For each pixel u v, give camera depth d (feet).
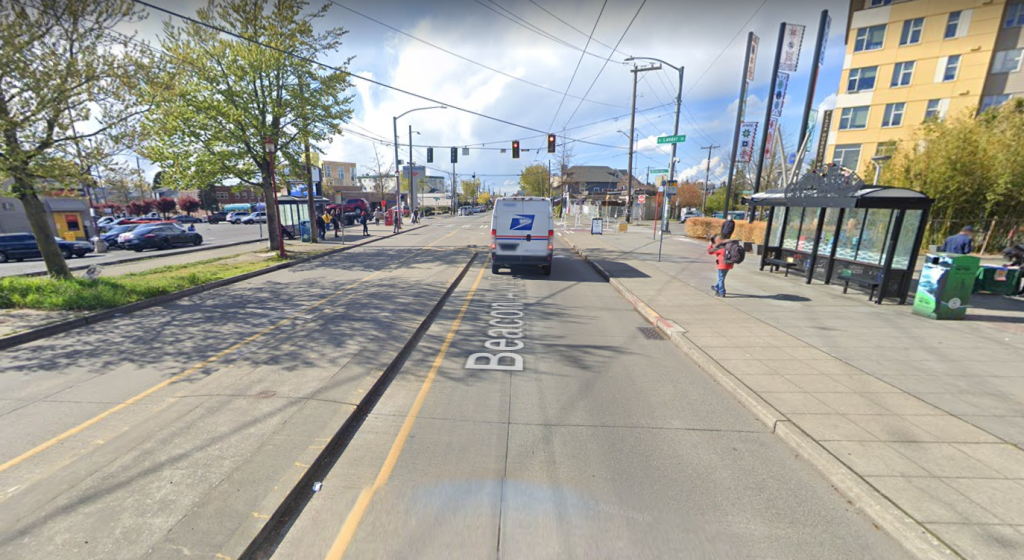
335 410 13.15
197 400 13.89
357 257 54.65
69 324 22.29
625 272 40.32
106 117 29.73
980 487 9.61
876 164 55.52
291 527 8.68
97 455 10.84
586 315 26.16
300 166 61.46
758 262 47.21
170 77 35.53
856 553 8.08
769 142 60.49
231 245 73.72
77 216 86.79
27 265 52.16
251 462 10.44
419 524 8.73
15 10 25.52
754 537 8.45
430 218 189.26
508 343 20.79
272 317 24.67
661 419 13.32
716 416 13.53
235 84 50.98
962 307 23.76
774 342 19.89
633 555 7.95
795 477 10.43
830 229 34.63
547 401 14.55
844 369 16.63
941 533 8.26
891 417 12.79
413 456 11.21
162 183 52.70
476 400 14.60
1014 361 17.47
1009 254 32.91
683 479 10.30
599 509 9.19
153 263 51.44
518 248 39.42
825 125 81.10
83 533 8.18
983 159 47.55
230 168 53.01
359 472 10.52
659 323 23.25
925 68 87.40
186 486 9.56
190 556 7.66
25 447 11.26
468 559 7.82
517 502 9.40
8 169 25.75
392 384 15.94
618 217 152.66
